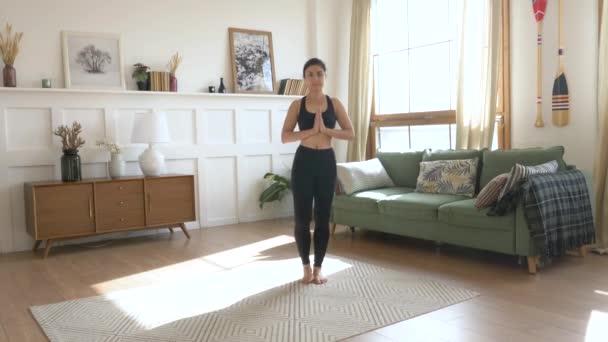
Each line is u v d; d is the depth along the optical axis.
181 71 5.45
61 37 4.80
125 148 5.09
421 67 5.61
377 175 5.00
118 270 3.88
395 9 5.89
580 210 3.72
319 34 6.27
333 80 6.41
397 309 2.84
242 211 5.86
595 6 4.07
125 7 5.11
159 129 4.83
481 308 2.82
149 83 5.15
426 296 3.05
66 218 4.39
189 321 2.74
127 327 2.67
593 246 4.04
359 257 4.08
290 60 6.16
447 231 3.97
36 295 3.28
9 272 3.88
